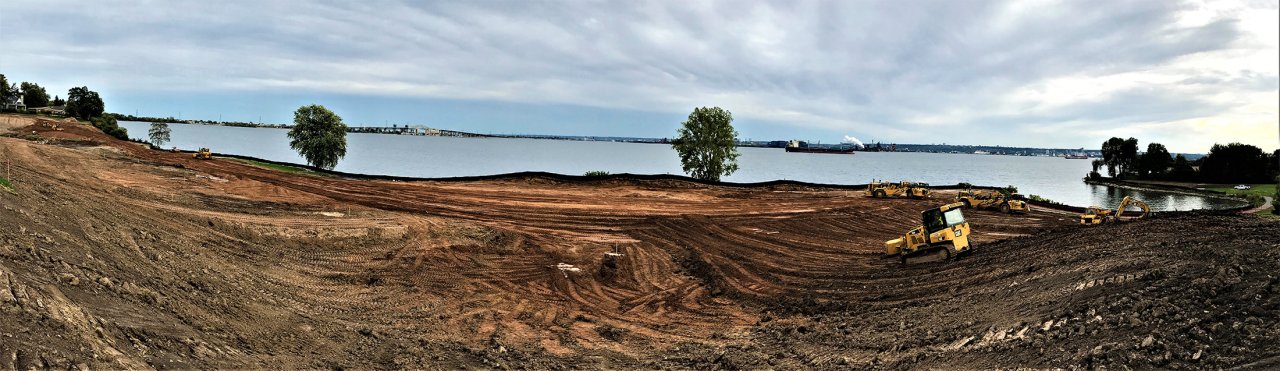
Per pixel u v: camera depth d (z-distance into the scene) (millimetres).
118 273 13000
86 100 164875
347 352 13773
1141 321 10984
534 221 39188
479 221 38469
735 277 26047
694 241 34719
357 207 37969
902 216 45219
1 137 65750
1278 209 49906
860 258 29703
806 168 149875
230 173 51750
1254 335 9016
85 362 8570
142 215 23438
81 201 20922
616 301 22891
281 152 129500
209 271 17859
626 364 15133
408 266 25188
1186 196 101750
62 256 12320
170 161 58281
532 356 15547
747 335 17703
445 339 16578
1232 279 11867
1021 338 12125
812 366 13719
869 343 14859
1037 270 18266
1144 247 17859
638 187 58531
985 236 37906
